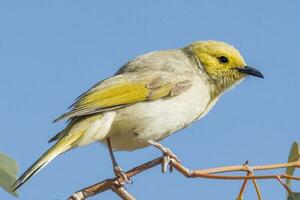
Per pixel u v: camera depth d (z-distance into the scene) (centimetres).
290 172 817
